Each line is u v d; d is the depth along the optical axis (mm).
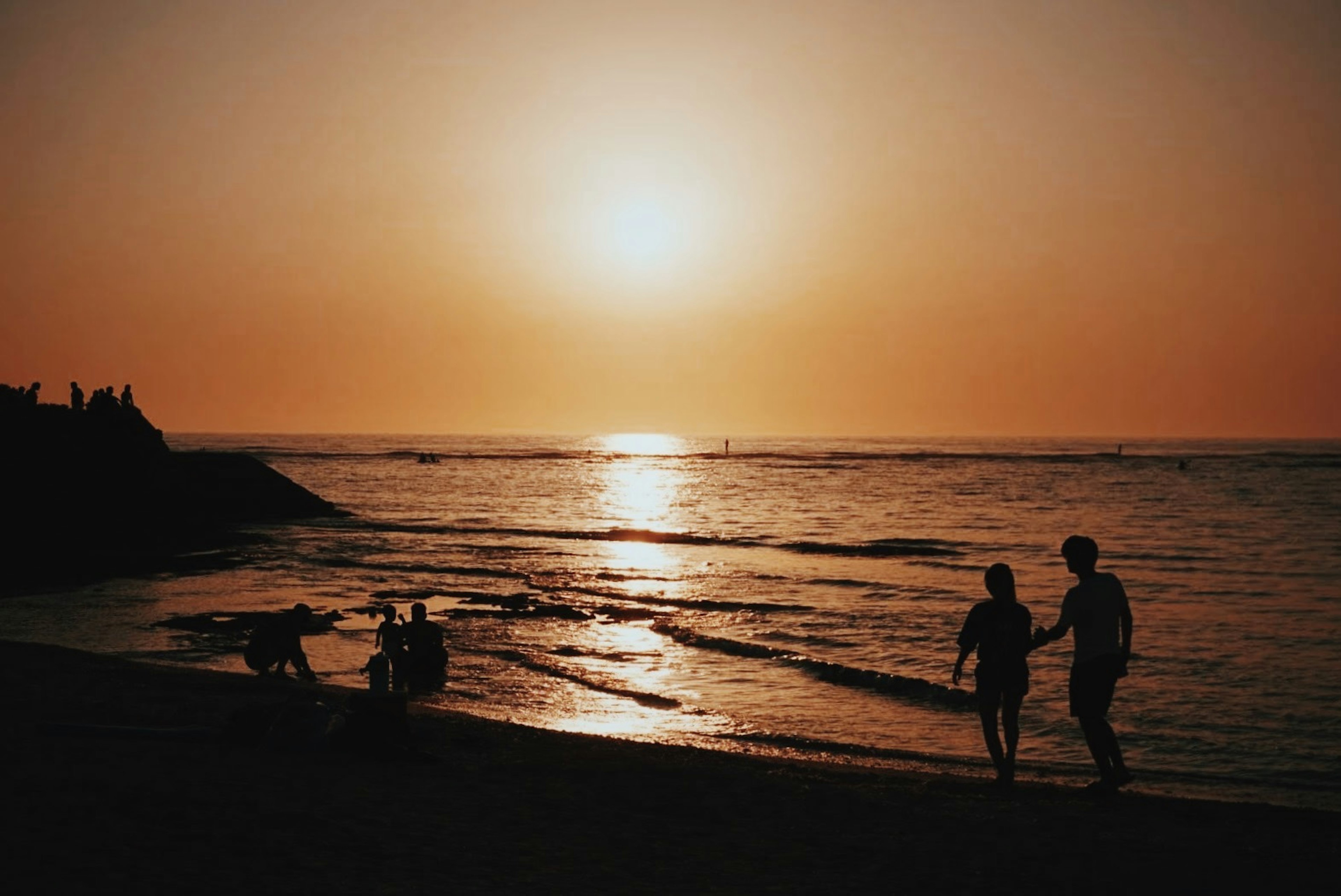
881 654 22031
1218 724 15961
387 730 10508
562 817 8398
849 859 7516
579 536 54844
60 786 8172
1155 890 6969
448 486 109500
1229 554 45781
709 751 12188
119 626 24078
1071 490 102188
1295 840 8320
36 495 42969
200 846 6914
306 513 63250
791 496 94312
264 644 17234
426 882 6465
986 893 6820
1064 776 12805
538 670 19859
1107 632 9477
